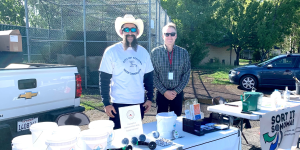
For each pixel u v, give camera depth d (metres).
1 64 4.86
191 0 18.56
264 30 23.80
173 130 2.10
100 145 1.53
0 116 2.82
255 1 25.14
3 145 2.68
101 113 5.73
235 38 26.25
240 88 9.60
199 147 2.02
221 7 20.23
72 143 1.42
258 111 2.81
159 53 3.35
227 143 2.27
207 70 18.95
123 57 2.63
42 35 9.90
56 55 9.96
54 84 3.41
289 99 3.60
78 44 9.53
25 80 3.05
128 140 1.80
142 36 9.53
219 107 3.05
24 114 3.07
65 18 10.05
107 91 2.62
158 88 3.36
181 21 18.00
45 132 1.55
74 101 3.77
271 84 8.67
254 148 3.79
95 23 10.70
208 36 19.62
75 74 3.76
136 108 2.08
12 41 4.79
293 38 30.09
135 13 9.35
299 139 3.67
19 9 24.77
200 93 8.41
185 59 3.39
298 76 8.22
